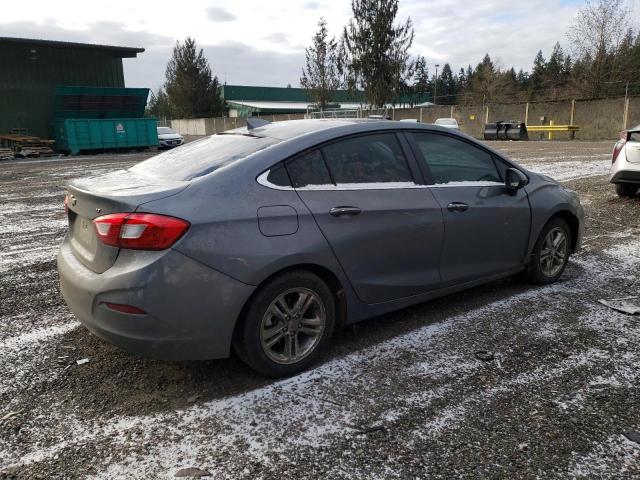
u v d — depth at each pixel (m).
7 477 2.31
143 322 2.69
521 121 31.81
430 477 2.30
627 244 6.14
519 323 3.90
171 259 2.68
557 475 2.30
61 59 26.72
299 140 3.28
